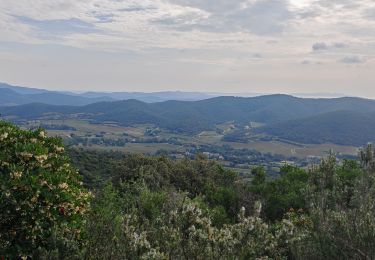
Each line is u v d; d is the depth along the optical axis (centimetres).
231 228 748
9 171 786
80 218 823
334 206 1147
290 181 2667
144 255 633
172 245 674
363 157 1312
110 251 673
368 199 1009
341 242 798
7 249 714
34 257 702
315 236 847
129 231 700
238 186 2622
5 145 872
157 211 1135
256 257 744
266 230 759
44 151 861
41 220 750
